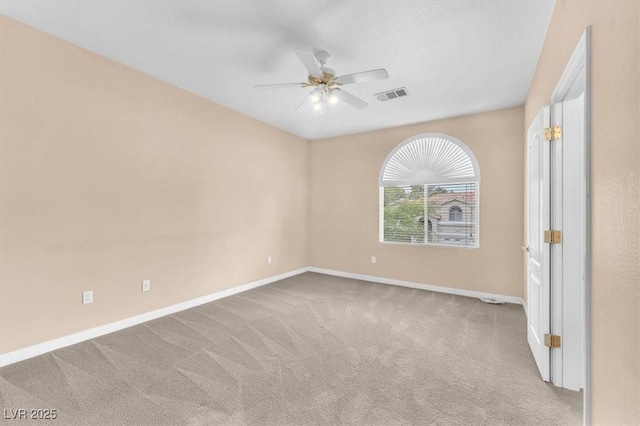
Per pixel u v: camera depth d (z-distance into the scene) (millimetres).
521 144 3826
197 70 3016
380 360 2354
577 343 1971
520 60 2709
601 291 1124
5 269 2215
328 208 5520
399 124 4656
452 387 2004
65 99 2514
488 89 3326
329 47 2539
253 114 4301
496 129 3980
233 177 4145
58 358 2330
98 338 2695
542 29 2260
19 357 2268
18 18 2225
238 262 4234
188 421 1678
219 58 2779
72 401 1833
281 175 5035
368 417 1719
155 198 3201
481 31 2297
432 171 4492
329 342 2668
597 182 1171
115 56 2770
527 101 3455
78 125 2596
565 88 1808
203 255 3730
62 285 2506
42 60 2379
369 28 2283
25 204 2299
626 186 938
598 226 1159
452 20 2176
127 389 1956
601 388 1122
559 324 2025
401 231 4793
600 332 1134
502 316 3332
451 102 3717
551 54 2104
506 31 2293
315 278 5145
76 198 2588
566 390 1979
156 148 3203
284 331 2900
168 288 3334
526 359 2375
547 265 2072
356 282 4887
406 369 2225
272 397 1892
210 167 3809
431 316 3326
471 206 4203
